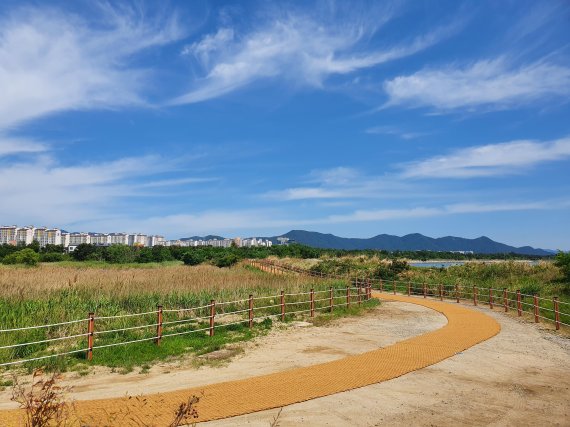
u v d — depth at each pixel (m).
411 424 7.04
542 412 7.64
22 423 6.79
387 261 49.59
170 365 11.26
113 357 11.74
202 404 7.96
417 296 32.16
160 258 71.62
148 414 7.39
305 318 19.28
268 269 47.19
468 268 40.19
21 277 25.09
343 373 10.15
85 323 14.84
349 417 7.33
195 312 18.75
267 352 12.66
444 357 11.79
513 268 36.91
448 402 8.15
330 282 29.64
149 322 16.34
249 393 8.62
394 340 14.45
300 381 9.47
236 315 18.88
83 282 22.55
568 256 28.91
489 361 11.42
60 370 10.55
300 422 7.09
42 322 14.64
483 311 22.59
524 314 20.95
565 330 16.42
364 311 22.20
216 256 66.25
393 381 9.52
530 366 10.95
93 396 8.55
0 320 14.21
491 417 7.38
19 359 11.54
